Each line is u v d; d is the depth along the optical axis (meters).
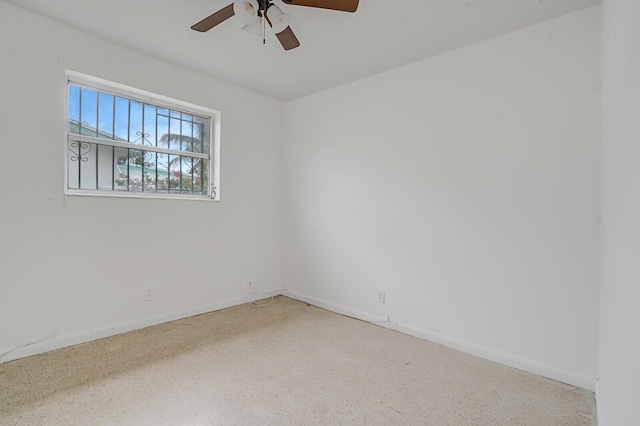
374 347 2.58
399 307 2.94
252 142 3.67
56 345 2.40
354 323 3.12
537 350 2.22
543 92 2.19
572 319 2.09
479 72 2.47
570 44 2.09
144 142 2.92
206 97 3.22
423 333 2.78
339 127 3.41
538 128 2.21
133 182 2.86
